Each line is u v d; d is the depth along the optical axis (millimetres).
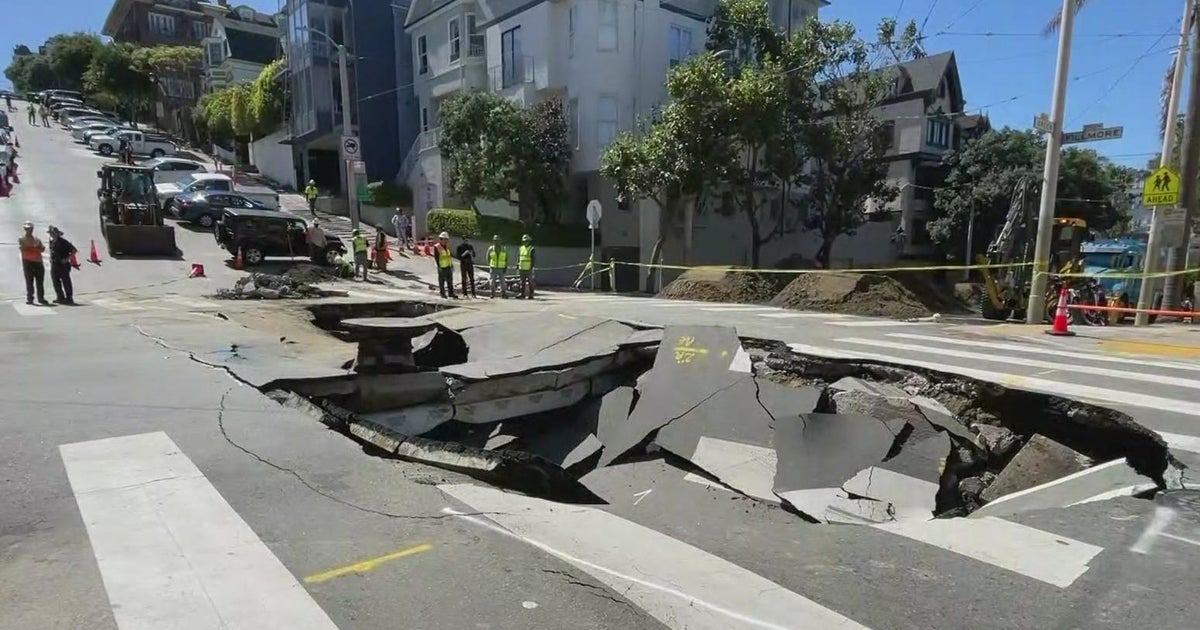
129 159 35906
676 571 3547
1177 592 3309
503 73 29922
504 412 8477
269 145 42875
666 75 25625
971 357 8758
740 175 23422
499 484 4766
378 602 3021
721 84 22156
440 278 19031
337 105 37125
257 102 42438
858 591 3344
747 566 3662
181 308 13766
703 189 23828
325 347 9977
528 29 28453
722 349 8055
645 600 3170
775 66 23703
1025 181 15906
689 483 6285
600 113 26891
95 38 67875
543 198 27641
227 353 8570
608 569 3496
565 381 8852
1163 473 5102
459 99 27391
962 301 26000
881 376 8031
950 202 32375
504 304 16453
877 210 34000
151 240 22734
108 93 58000
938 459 5902
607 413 7973
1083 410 6316
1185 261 14102
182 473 4488
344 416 6082
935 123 35719
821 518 5172
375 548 3543
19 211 27125
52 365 7664
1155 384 7230
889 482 5641
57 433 5258
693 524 4848
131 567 3275
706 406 7281
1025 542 3930
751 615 3064
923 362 8344
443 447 5156
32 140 45531
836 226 27062
